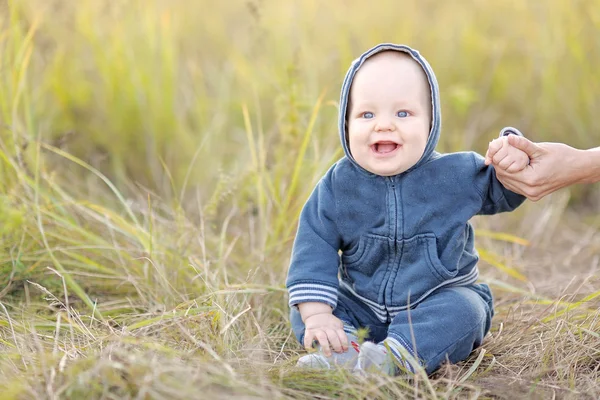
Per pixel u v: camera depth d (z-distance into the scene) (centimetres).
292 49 546
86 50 552
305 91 480
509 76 598
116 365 226
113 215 375
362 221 275
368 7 623
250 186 414
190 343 272
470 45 603
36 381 237
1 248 359
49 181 384
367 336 284
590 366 279
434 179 269
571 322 301
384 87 262
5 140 406
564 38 572
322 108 502
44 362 238
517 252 433
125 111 529
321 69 548
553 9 581
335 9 616
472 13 641
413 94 264
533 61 595
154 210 440
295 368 254
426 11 646
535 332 305
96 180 479
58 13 537
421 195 269
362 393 242
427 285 272
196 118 544
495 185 269
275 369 253
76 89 536
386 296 277
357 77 269
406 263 274
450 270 272
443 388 255
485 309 281
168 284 330
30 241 367
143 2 564
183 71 579
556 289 377
